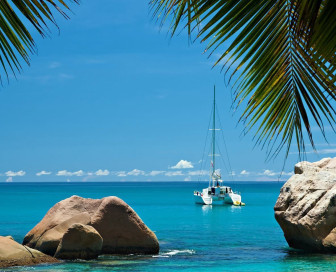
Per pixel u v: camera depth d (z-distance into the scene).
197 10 3.02
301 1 2.81
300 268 17.23
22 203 84.06
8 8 3.19
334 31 2.76
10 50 3.29
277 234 31.91
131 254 20.20
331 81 2.93
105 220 20.23
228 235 31.17
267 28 2.98
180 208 72.00
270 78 3.11
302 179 22.19
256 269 17.20
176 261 18.91
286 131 3.22
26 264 16.95
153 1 3.23
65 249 18.36
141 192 183.75
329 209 19.86
